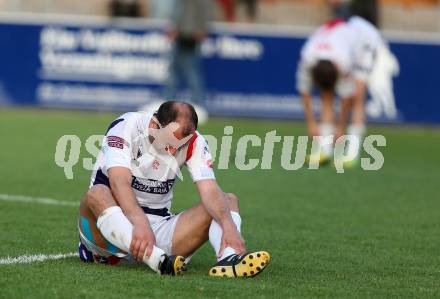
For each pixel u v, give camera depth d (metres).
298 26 67.31
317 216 32.59
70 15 65.75
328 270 23.42
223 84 63.44
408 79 63.41
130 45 62.88
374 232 29.86
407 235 29.50
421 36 63.19
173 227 22.12
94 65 63.12
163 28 62.66
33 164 42.91
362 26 45.09
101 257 22.50
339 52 44.12
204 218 21.92
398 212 34.19
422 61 63.31
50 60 63.34
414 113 63.56
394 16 67.00
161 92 63.06
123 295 19.39
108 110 63.31
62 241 25.95
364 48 45.16
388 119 63.44
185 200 35.16
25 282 20.25
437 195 38.81
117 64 63.06
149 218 22.50
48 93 63.50
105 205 21.44
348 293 20.66
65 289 19.75
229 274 21.23
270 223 30.80
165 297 19.33
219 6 67.38
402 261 25.22
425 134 61.94
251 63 63.38
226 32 63.09
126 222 21.30
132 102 63.19
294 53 63.22
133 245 21.12
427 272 23.78
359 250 26.62
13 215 30.12
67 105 63.53
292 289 20.66
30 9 66.75
